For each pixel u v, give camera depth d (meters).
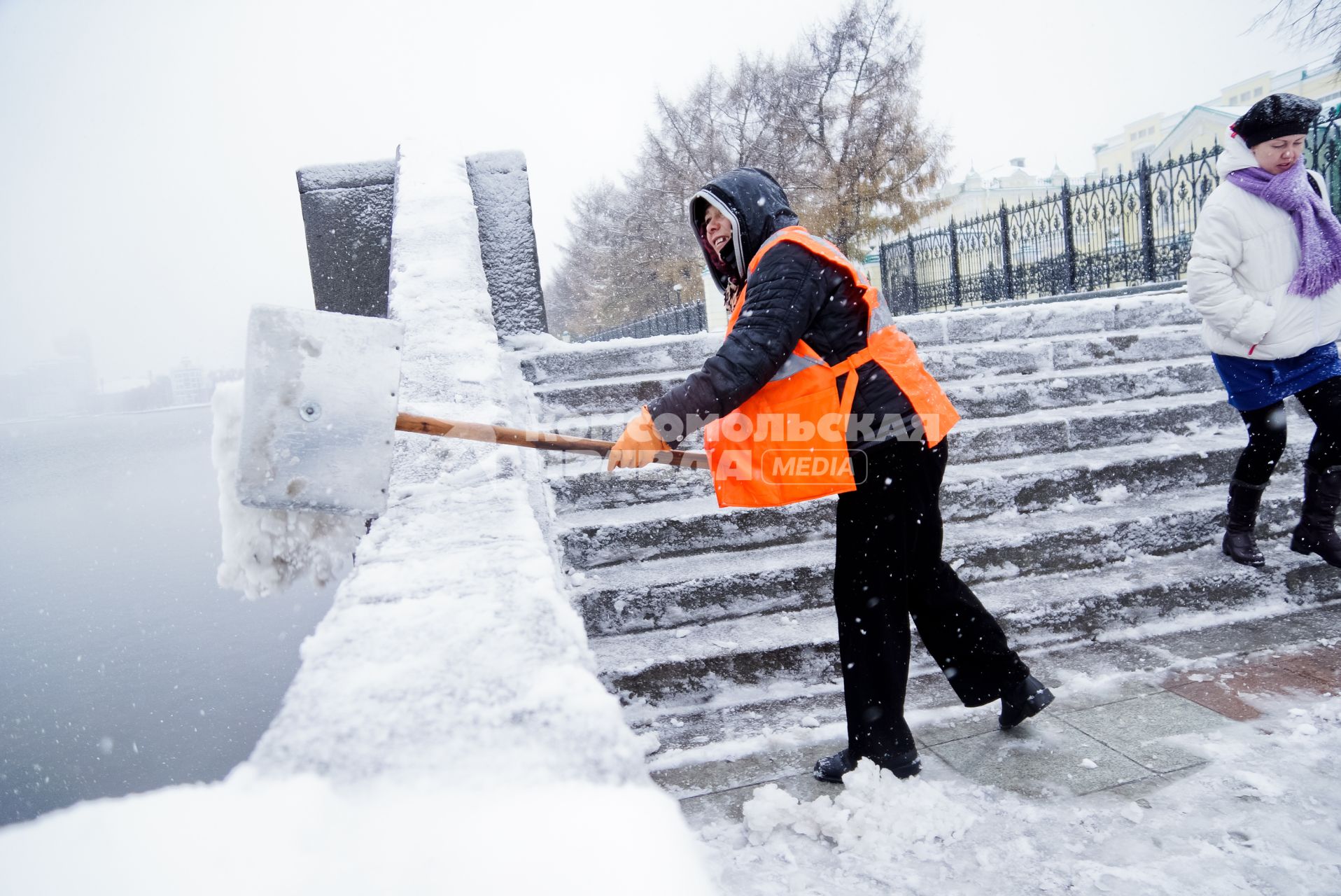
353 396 1.77
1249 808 2.05
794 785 2.37
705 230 2.32
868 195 25.61
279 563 1.84
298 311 1.75
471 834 0.84
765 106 27.19
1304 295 3.04
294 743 0.99
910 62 25.56
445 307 3.27
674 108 28.42
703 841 2.14
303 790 0.90
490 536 1.71
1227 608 3.26
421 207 4.45
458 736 0.99
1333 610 3.24
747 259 2.20
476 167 5.47
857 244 26.11
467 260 3.76
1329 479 3.16
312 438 1.74
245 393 1.71
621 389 4.20
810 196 26.17
